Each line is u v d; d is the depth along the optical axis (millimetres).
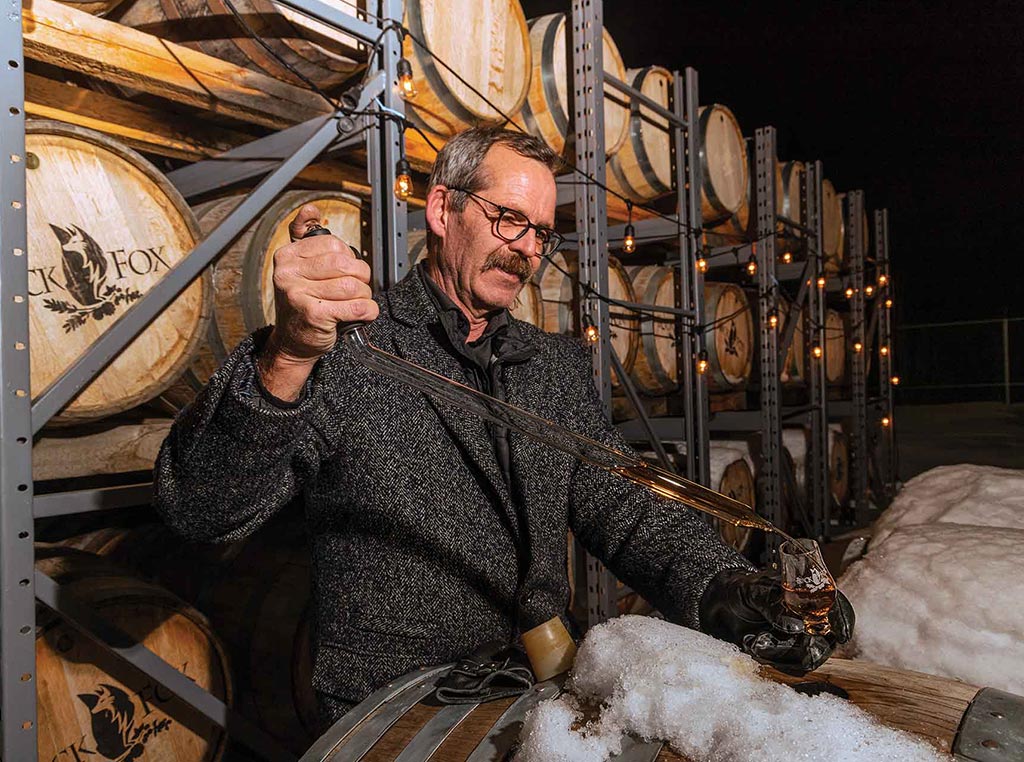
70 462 1647
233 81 1803
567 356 1653
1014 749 747
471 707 991
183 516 1118
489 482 1366
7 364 1321
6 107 1307
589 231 2971
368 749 941
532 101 2926
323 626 1334
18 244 1330
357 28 1920
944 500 1847
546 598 1278
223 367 1036
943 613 1246
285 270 910
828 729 697
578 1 2957
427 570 1313
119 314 1650
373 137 2059
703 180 4195
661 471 1095
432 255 1519
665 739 772
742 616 1138
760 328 4957
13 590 1340
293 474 1299
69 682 1592
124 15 1837
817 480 5590
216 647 1825
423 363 1398
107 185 1641
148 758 1709
